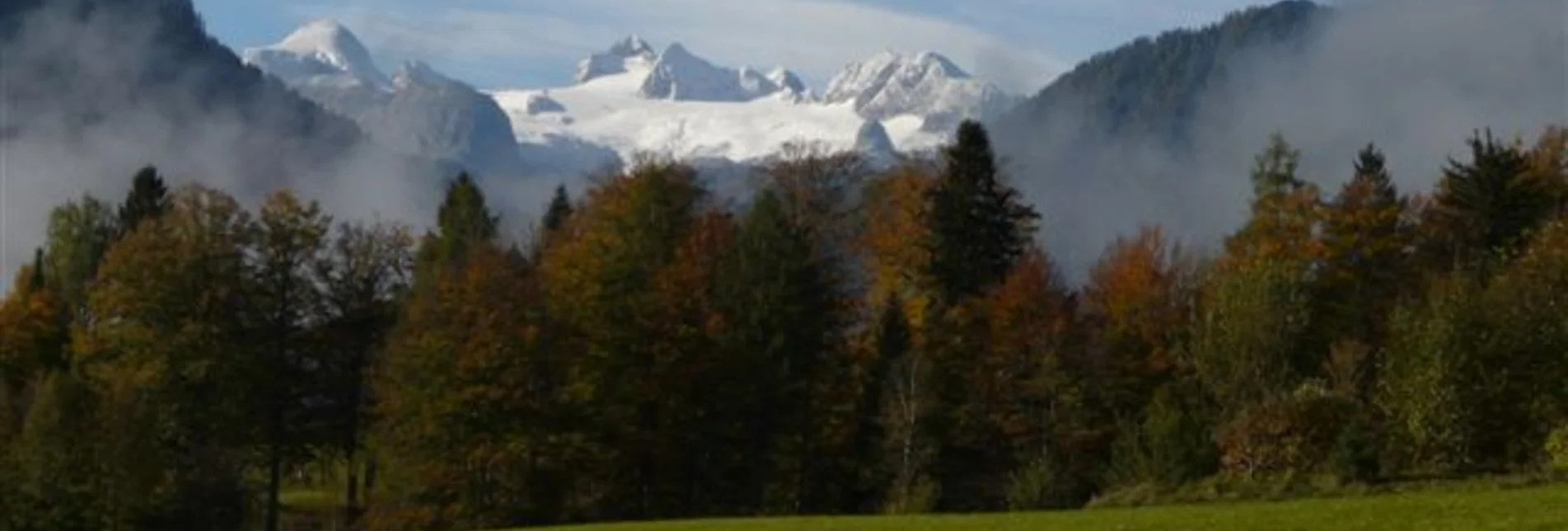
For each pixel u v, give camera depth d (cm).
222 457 9475
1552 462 7469
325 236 10231
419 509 9006
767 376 9606
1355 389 8456
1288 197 10406
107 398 8912
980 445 9694
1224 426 8300
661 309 9375
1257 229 10444
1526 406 7862
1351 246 10281
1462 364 7806
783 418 9594
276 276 10038
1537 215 10856
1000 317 9912
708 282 9919
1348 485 7538
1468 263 10288
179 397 9538
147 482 8944
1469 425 7781
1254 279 8944
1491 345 7875
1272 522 5359
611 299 9425
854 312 10631
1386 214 10312
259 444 9812
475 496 9025
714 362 9500
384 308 10312
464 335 9038
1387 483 7531
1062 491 8844
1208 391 9244
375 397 9656
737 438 9519
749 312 9738
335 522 10075
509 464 9038
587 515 9206
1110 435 9619
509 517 8988
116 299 9650
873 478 9431
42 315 10644
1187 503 7494
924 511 8812
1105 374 9900
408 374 9062
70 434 8825
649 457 9356
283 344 10012
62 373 9431
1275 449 7944
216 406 9656
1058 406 9656
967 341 9906
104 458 8825
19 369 10475
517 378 9050
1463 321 7894
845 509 9525
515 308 9225
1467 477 7500
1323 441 7938
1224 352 8875
